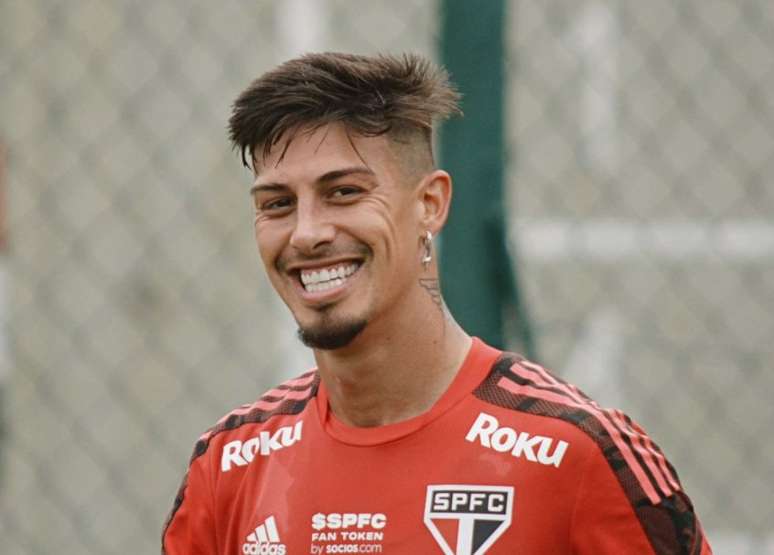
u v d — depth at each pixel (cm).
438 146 984
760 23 2056
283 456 659
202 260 1944
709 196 2052
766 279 2020
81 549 1780
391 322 627
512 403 633
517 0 2045
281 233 620
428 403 641
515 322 935
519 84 2028
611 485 610
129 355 1877
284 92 610
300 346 1914
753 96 2044
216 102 1962
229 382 1927
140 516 1831
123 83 1906
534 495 612
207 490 679
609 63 2067
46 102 1831
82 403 1831
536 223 1995
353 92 612
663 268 2012
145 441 1867
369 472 634
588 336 1786
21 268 1802
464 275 931
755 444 1833
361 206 610
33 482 1766
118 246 1888
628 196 2034
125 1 1916
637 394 1822
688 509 626
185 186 1941
